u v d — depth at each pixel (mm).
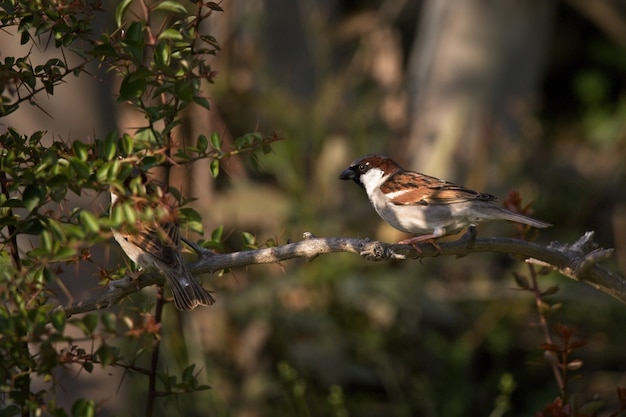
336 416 11773
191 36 5797
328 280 12641
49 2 5570
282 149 13172
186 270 6141
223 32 14016
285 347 12570
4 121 8570
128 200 4820
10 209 5570
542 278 14047
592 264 6352
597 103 20266
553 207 16844
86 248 5766
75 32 5742
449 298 14164
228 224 12734
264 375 12250
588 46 21453
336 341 12820
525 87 16797
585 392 13625
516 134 16750
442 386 12992
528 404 13445
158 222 4953
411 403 12586
